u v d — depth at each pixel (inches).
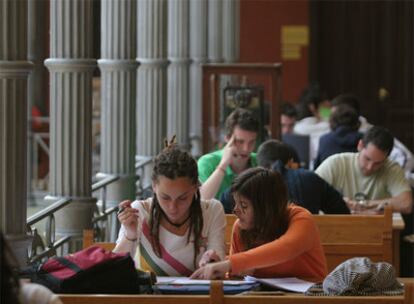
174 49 1040.8
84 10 625.6
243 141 598.5
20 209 503.8
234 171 606.2
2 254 262.5
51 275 367.2
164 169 404.8
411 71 1628.9
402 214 703.1
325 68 1631.4
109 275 368.8
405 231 765.9
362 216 551.5
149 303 355.3
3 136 496.1
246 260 410.3
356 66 1631.4
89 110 631.8
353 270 387.9
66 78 626.5
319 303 354.9
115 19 744.3
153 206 424.5
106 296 354.9
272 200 429.7
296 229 426.3
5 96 494.6
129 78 748.0
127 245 423.8
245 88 859.4
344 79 1631.4
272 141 602.9
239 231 442.0
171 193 405.7
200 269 406.3
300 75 1619.1
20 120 499.2
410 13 1621.6
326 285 390.6
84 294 361.7
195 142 1147.3
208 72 859.4
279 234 434.3
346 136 808.9
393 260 648.4
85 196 630.5
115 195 747.4
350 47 1625.2
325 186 596.7
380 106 1638.8
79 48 625.9
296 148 986.7
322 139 818.2
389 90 1635.1
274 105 849.5
